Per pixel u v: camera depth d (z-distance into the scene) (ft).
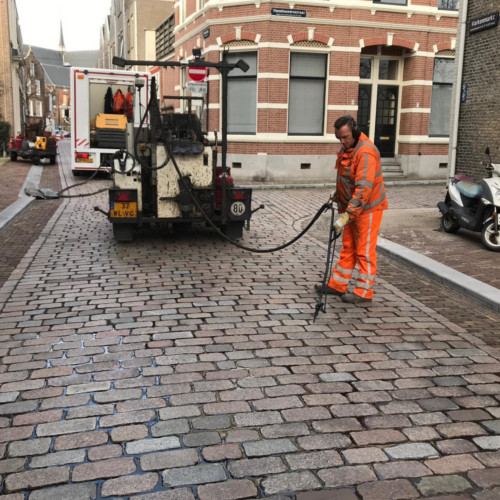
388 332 15.93
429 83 60.03
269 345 14.80
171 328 15.93
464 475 9.46
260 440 10.37
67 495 8.82
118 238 26.40
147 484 9.09
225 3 56.24
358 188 16.89
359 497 8.86
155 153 25.21
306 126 58.59
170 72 80.48
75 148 54.90
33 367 13.35
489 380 13.02
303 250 26.18
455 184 29.04
